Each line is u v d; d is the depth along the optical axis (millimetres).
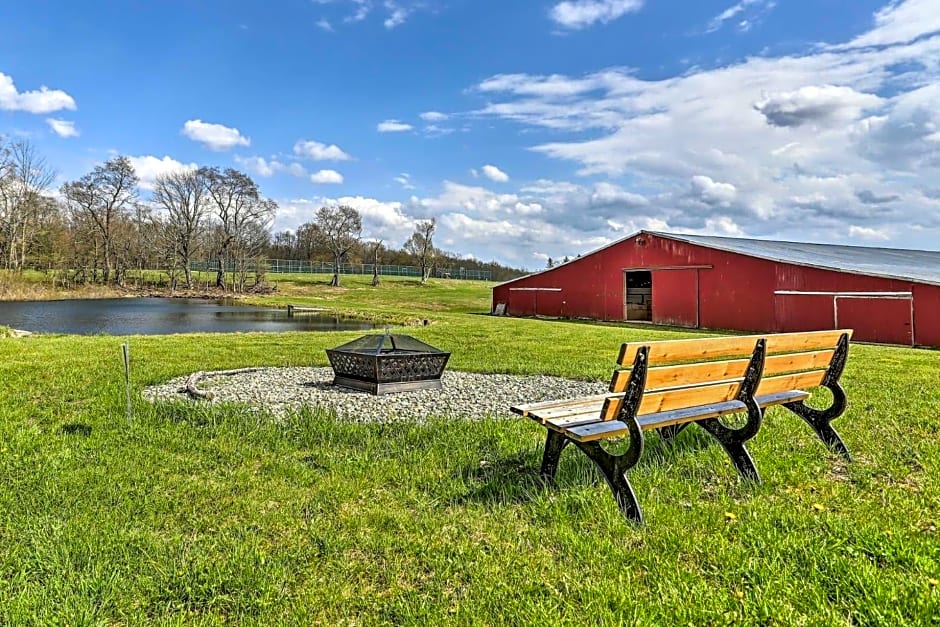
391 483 3547
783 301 19734
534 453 4020
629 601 2146
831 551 2512
